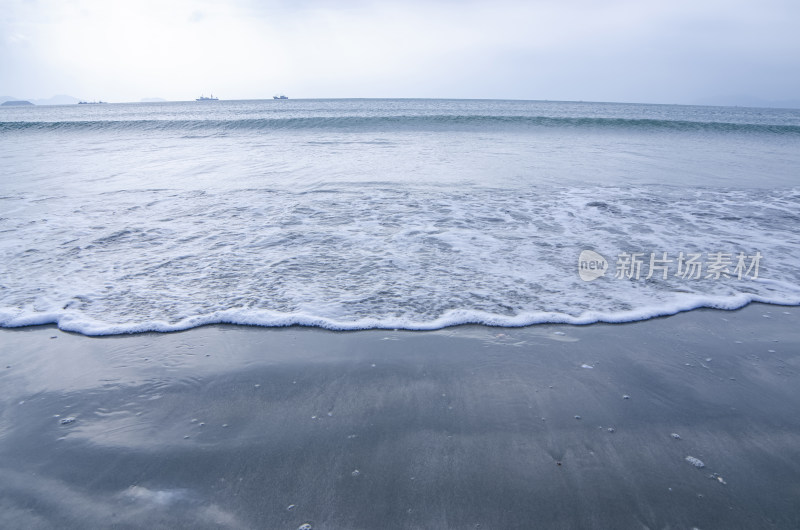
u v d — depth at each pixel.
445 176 9.77
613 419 2.62
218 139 17.59
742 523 1.95
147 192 8.09
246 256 5.07
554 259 5.08
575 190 8.55
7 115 50.66
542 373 3.08
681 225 6.41
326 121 21.94
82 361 3.18
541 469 2.24
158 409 2.69
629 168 11.16
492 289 4.31
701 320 3.84
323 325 3.66
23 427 2.53
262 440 2.43
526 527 1.93
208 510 2.01
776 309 4.04
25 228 5.93
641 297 4.20
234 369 3.09
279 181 9.13
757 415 2.67
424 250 5.32
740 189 8.84
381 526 1.93
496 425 2.56
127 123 21.69
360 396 2.82
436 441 2.43
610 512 2.00
